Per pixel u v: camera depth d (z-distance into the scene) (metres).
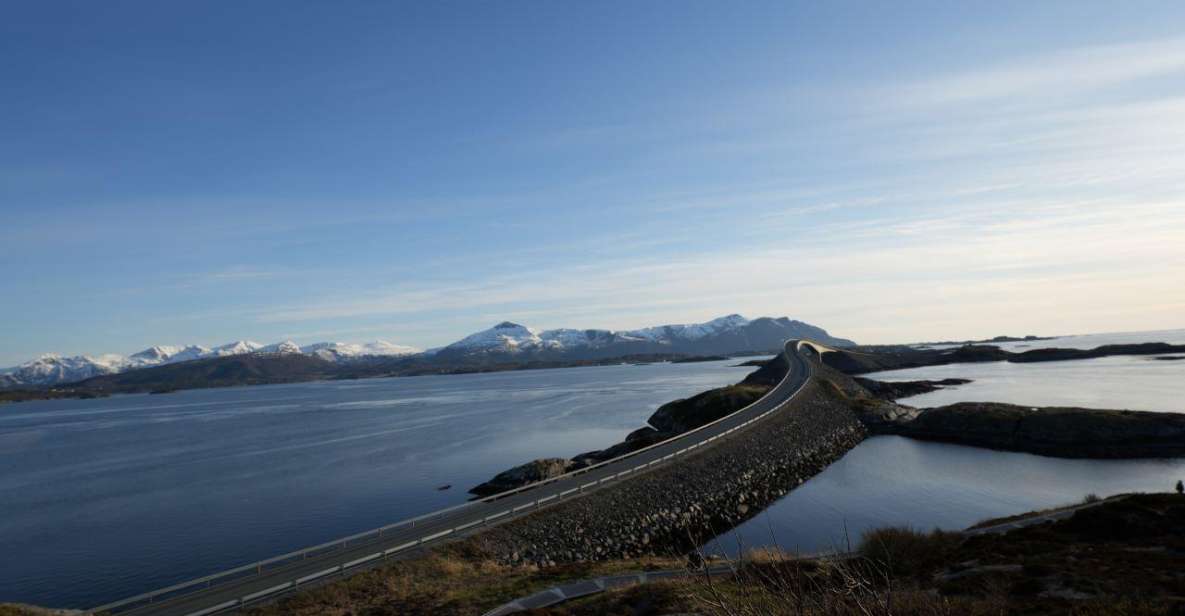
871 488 59.16
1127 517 26.33
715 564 26.78
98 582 44.03
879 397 138.50
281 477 78.56
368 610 26.36
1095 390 130.00
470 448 95.44
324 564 32.47
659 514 48.25
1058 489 56.78
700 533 46.72
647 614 20.53
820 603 8.92
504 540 38.09
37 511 66.81
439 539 37.09
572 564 33.09
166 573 45.22
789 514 51.12
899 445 83.69
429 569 32.34
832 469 69.00
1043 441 78.38
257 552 48.97
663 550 43.72
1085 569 20.58
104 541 53.91
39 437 149.12
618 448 77.00
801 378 138.00
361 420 148.88
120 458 104.69
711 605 9.75
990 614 16.86
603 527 43.84
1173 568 19.98
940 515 49.31
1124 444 74.56
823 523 48.22
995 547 25.77
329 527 55.16
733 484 58.06
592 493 47.66
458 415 148.00
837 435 87.19
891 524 47.16
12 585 44.06
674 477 54.81
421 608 25.77
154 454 107.25
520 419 132.50
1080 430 77.44
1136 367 197.00
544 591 26.55
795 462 70.12
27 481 86.31
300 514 59.94
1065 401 111.44
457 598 26.66
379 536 37.69
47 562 48.78
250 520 58.50
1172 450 71.31
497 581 29.80
